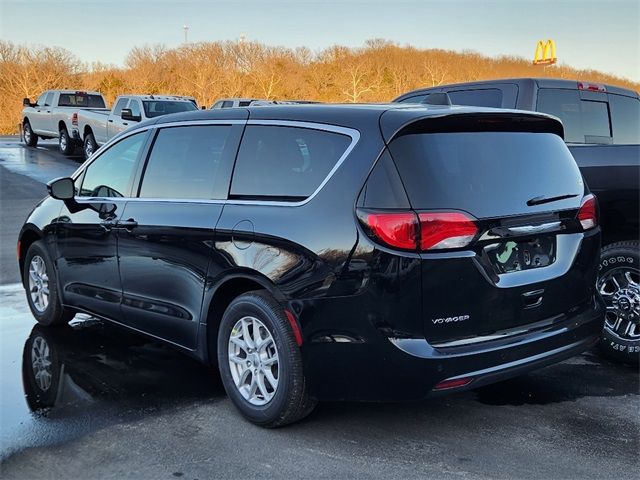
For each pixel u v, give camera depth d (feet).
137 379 15.24
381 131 11.66
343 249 11.43
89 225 16.89
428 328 11.23
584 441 12.20
